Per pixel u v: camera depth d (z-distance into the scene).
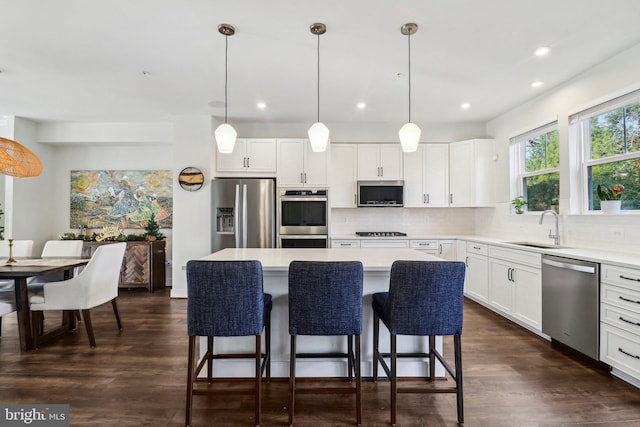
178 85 3.47
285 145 4.60
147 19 2.27
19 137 4.66
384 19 2.29
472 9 2.18
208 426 1.81
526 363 2.53
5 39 2.53
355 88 3.56
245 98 3.88
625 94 2.73
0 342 2.96
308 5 2.13
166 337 3.08
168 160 5.41
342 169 4.77
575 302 2.55
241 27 2.38
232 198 4.42
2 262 3.11
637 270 2.09
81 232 5.33
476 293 4.07
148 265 4.88
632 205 2.79
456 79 3.32
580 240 3.18
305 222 4.51
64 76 3.22
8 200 4.63
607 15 2.25
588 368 2.44
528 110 3.96
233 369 2.33
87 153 5.39
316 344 2.34
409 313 1.83
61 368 2.45
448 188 4.77
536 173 3.92
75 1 2.07
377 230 5.07
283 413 1.93
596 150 3.12
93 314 3.80
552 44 2.64
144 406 1.98
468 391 2.14
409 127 2.47
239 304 1.81
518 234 4.11
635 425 1.79
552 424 1.81
